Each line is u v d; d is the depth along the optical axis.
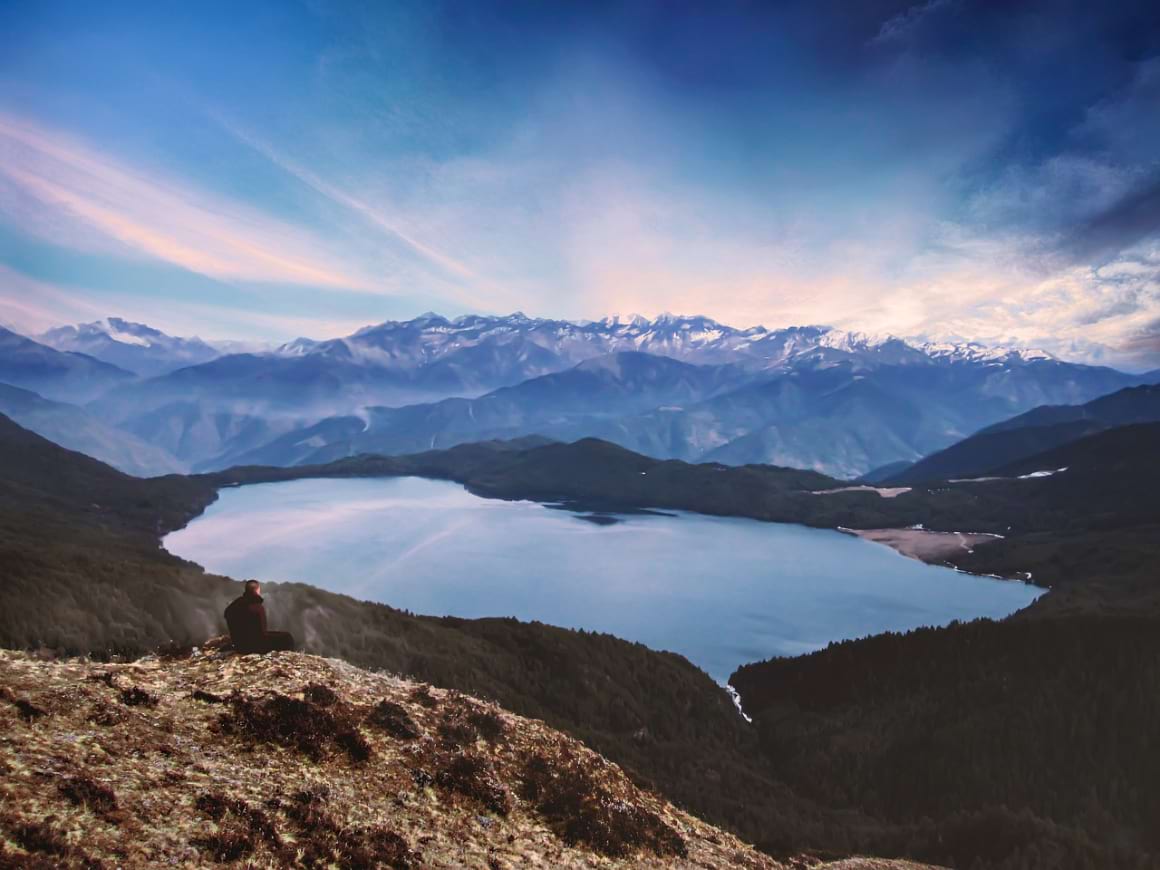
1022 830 65.38
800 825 69.50
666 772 82.81
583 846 24.02
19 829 13.05
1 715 17.25
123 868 13.33
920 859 64.19
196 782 17.58
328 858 16.73
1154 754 81.75
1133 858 62.22
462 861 19.56
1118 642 103.81
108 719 18.91
